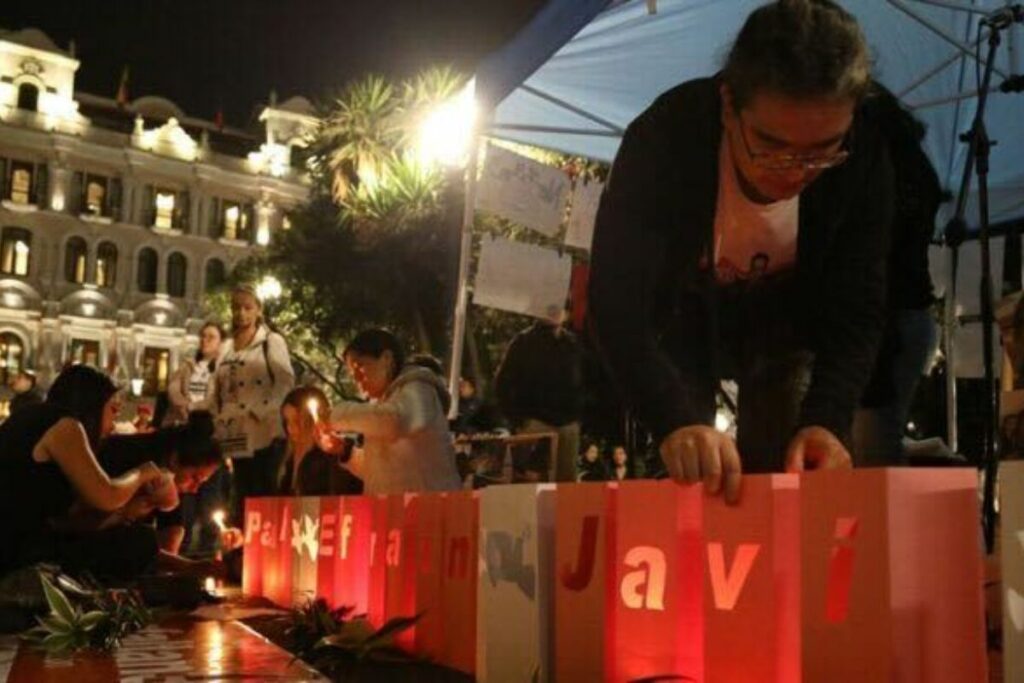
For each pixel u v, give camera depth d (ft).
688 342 6.43
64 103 126.21
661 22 12.84
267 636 7.66
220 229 133.59
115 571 11.16
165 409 22.66
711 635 3.76
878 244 5.75
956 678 3.21
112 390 10.80
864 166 5.59
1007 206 14.69
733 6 12.47
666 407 4.83
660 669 4.05
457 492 6.05
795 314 6.20
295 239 63.72
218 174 132.77
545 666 4.77
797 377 6.38
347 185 57.16
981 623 3.25
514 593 5.02
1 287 120.88
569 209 14.78
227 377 17.84
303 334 68.64
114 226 127.24
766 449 6.40
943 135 14.52
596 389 19.69
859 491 3.26
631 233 5.49
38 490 9.83
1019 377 7.76
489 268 14.58
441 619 6.20
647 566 4.14
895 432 7.48
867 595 3.20
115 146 127.75
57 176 124.06
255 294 18.07
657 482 4.11
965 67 13.52
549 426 14.65
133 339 127.44
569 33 12.21
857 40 4.46
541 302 14.75
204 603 10.59
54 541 10.51
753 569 3.61
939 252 14.60
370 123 55.47
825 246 5.67
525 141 16.35
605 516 4.47
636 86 14.67
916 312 7.49
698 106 5.51
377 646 6.20
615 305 5.26
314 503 9.16
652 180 5.56
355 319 56.90
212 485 19.40
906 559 3.17
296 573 9.72
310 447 14.40
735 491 3.70
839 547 3.30
